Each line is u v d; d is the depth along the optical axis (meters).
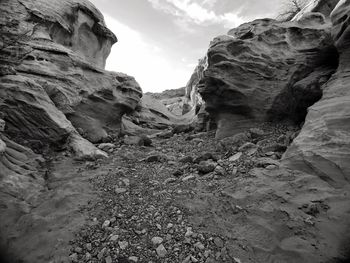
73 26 17.86
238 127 11.08
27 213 6.03
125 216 5.77
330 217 4.87
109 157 9.94
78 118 12.30
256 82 10.98
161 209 5.97
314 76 9.44
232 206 5.77
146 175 8.13
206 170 7.82
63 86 12.27
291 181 6.05
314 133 6.74
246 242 4.79
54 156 9.22
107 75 15.20
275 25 12.21
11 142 8.35
